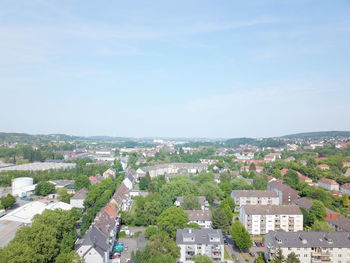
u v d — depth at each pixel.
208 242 99.75
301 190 183.12
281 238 99.75
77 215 125.69
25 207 145.50
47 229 87.44
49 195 189.38
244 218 129.62
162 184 195.62
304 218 131.25
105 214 117.94
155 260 80.12
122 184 195.75
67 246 87.38
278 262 87.44
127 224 133.62
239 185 185.50
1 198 164.75
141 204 142.75
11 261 71.25
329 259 97.06
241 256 103.25
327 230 117.12
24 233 83.75
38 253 80.75
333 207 162.75
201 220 123.75
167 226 110.69
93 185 191.62
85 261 85.81
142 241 111.75
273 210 129.75
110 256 98.19
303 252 97.25
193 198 142.62
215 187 171.00
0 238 112.19
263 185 191.00
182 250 99.06
